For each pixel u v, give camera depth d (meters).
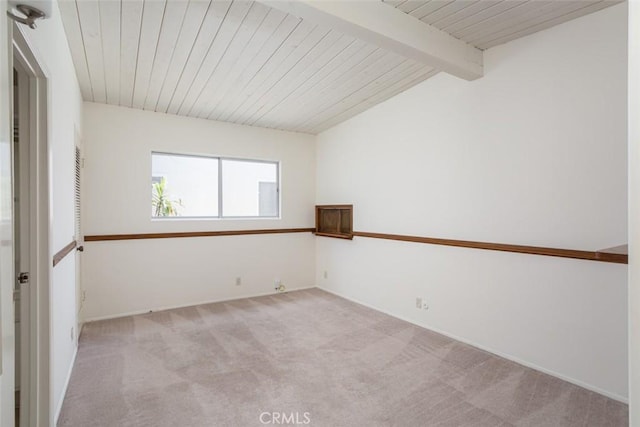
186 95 3.44
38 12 1.13
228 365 2.55
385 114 3.82
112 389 2.21
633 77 0.75
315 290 4.93
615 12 2.11
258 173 4.78
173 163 4.16
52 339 1.76
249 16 2.12
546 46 2.43
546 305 2.44
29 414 1.68
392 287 3.75
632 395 0.75
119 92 3.32
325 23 2.02
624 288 2.08
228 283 4.39
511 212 2.64
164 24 2.19
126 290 3.74
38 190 1.70
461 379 2.35
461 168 3.02
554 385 2.28
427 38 2.39
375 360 2.64
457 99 3.04
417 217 3.44
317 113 4.12
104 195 3.63
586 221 2.23
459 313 3.04
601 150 2.16
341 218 4.57
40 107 1.70
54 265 1.84
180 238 4.05
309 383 2.29
